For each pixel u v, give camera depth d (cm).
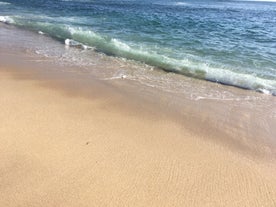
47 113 568
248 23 2577
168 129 555
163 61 1027
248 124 600
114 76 850
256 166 456
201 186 399
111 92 718
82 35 1395
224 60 1089
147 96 714
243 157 479
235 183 411
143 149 477
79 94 685
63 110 589
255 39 1608
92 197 364
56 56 1020
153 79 848
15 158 423
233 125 592
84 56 1048
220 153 485
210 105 686
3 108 566
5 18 1756
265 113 657
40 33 1412
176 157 462
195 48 1279
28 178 386
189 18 2795
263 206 373
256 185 410
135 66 963
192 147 497
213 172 432
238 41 1519
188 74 907
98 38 1351
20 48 1088
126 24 1970
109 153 456
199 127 574
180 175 419
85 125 537
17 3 3180
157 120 589
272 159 479
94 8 3288
